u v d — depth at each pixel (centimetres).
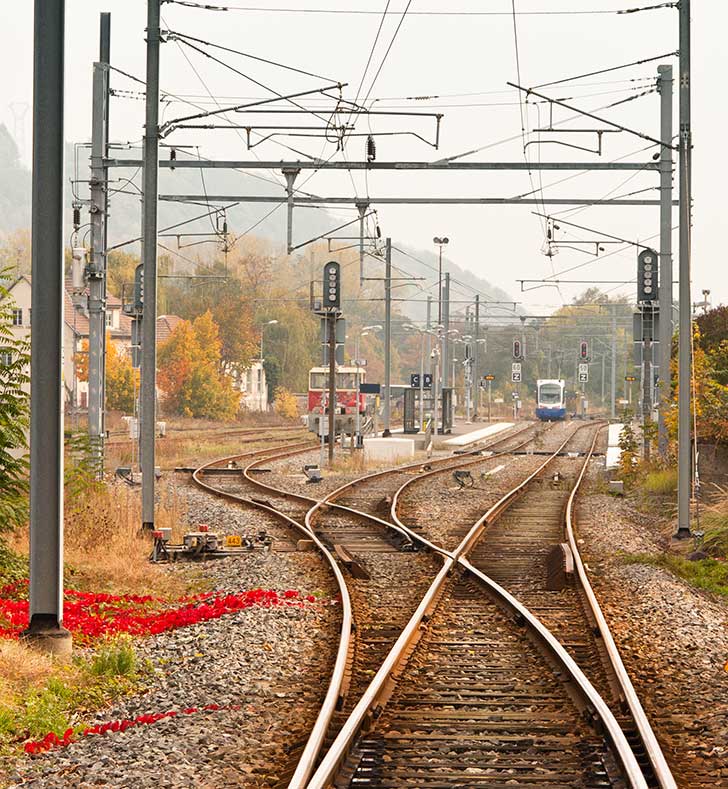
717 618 3416
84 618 3244
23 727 2158
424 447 13362
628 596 3769
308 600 3606
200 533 4781
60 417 2831
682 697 2427
